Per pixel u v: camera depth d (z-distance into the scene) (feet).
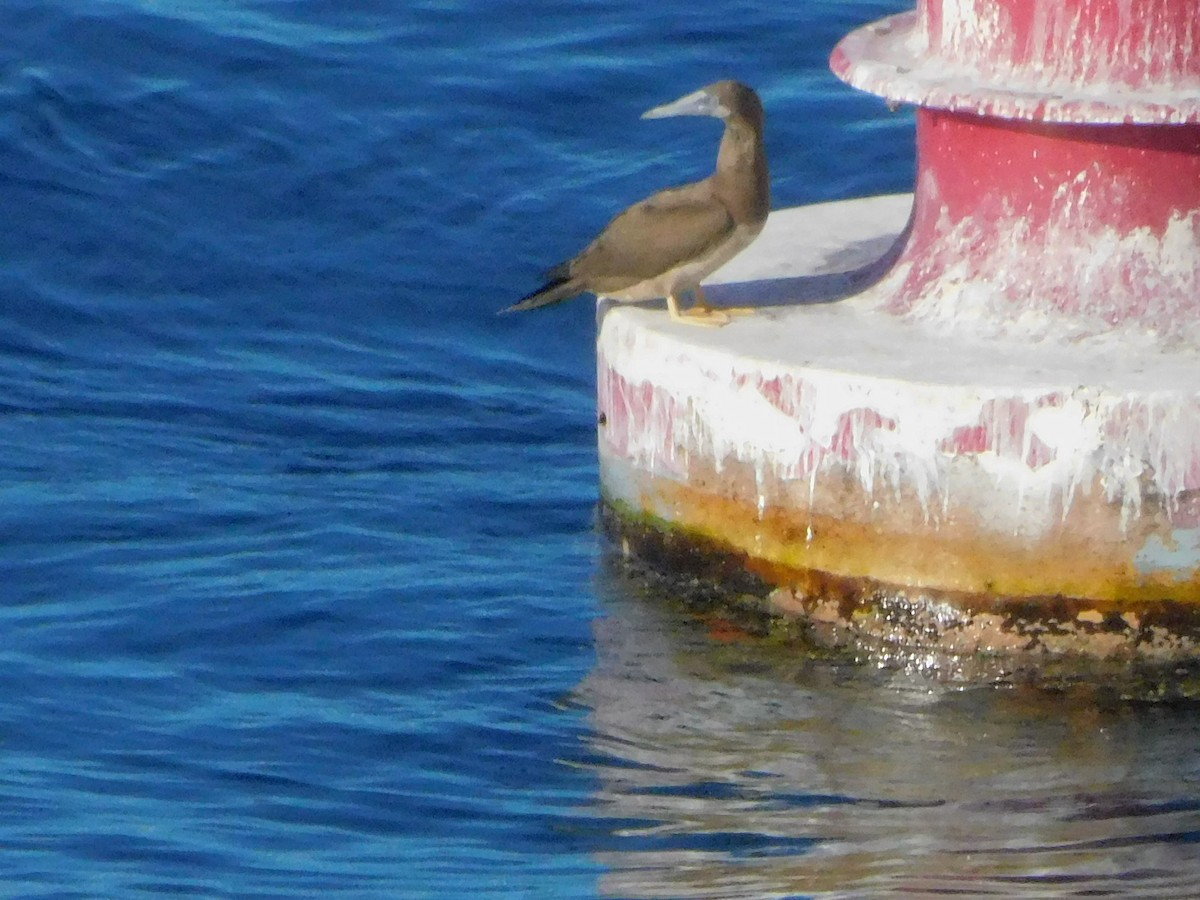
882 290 48.96
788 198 69.05
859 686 44.70
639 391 47.62
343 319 64.28
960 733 43.16
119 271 65.87
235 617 46.98
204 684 44.52
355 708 43.73
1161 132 45.93
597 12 78.48
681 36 77.25
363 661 45.50
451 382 60.59
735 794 40.91
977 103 45.68
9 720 42.80
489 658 45.73
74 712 43.19
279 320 64.08
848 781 41.32
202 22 76.64
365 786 41.01
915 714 43.86
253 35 76.13
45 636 46.11
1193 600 43.73
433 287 65.82
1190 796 40.75
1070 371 43.96
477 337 63.52
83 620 46.80
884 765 41.93
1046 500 43.32
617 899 37.01
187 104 72.79
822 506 45.06
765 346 46.01
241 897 36.99
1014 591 44.04
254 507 52.37
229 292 65.31
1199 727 43.19
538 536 51.29
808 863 38.32
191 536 50.78
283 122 72.28
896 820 39.86
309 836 39.22
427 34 76.89
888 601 44.98
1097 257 46.44
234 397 58.95
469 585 48.62
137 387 59.31
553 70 75.10
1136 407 42.65
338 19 77.56
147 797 40.37
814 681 44.93
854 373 44.09
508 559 50.03
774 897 37.11
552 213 68.95
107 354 61.41
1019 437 43.09
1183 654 44.06
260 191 69.56
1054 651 44.24
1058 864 38.19
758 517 46.03
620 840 39.24
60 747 42.01
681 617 47.11
